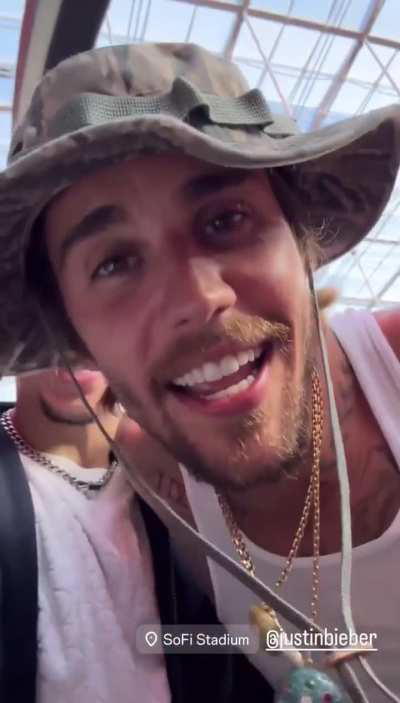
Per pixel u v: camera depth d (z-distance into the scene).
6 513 0.34
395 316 0.39
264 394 0.29
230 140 0.28
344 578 0.25
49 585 0.33
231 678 0.38
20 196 0.28
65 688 0.31
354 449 0.36
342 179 0.37
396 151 0.36
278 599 0.25
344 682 0.24
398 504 0.35
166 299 0.28
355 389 0.36
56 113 0.28
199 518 0.38
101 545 0.35
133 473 0.33
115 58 0.29
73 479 0.38
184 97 0.27
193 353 0.28
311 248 0.34
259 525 0.37
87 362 0.39
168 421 0.31
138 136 0.26
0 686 0.31
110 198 0.28
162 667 0.34
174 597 0.37
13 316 0.38
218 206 0.29
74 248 0.30
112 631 0.33
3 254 0.34
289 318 0.30
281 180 0.32
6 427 0.40
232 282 0.29
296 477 0.33
